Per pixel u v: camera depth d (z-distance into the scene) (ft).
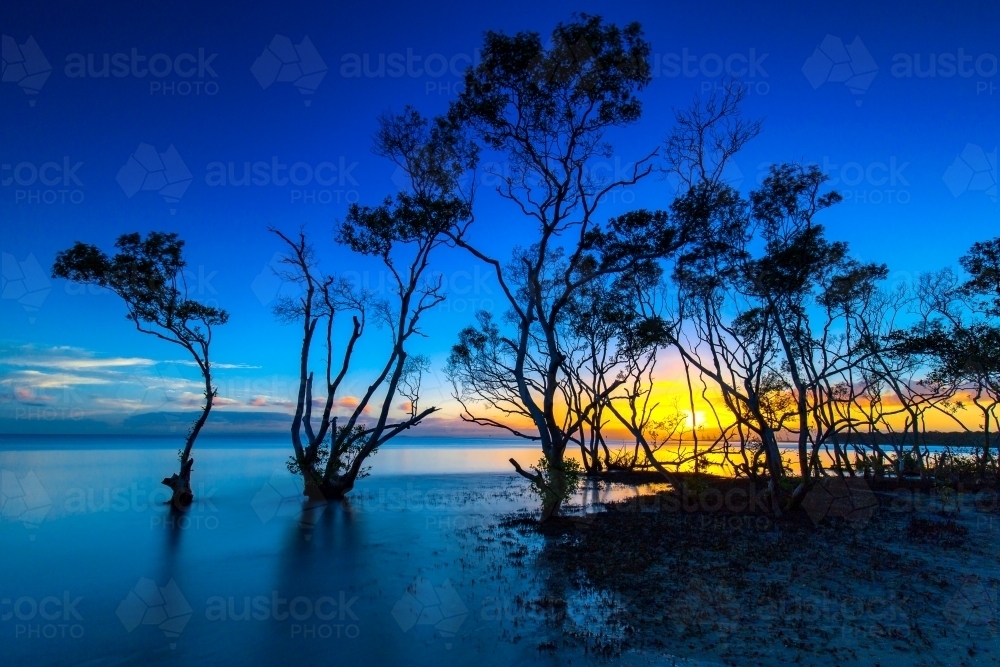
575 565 43.86
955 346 90.68
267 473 124.57
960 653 27.63
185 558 47.44
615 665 26.32
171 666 26.53
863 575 40.78
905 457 116.88
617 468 129.39
